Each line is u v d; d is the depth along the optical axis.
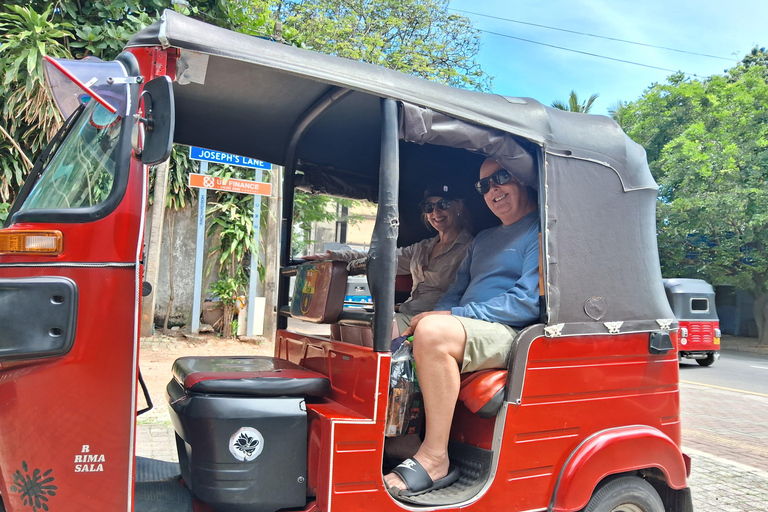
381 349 2.09
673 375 2.87
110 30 6.67
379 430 2.09
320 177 3.64
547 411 2.46
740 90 16.47
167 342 8.64
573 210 2.61
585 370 2.57
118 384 1.83
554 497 2.45
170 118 1.78
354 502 2.05
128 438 1.83
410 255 3.87
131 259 1.87
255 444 2.03
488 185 2.95
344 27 16.34
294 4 16.59
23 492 1.83
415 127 2.23
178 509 2.03
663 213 16.53
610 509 2.64
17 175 6.51
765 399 8.64
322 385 2.23
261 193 9.13
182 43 1.88
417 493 2.27
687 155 15.52
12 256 1.86
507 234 2.96
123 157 1.89
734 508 4.11
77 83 1.82
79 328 1.83
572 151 2.64
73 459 1.81
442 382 2.35
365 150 3.52
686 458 2.93
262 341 9.38
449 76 17.50
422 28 18.02
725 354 15.67
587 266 2.61
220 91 2.71
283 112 3.01
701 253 17.02
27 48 5.67
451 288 3.32
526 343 2.40
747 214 15.01
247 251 10.00
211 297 9.72
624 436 2.60
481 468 2.43
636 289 2.77
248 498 2.02
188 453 2.16
